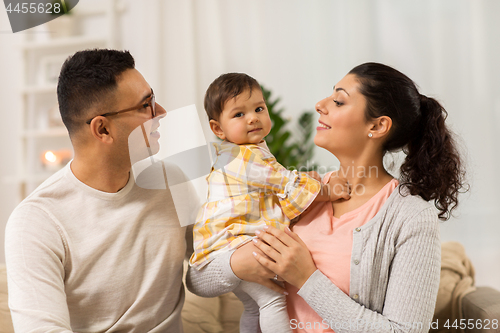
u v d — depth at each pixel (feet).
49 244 3.50
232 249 3.61
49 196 3.74
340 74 11.62
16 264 3.33
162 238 3.94
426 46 11.32
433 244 3.22
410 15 11.37
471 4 11.16
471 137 11.07
